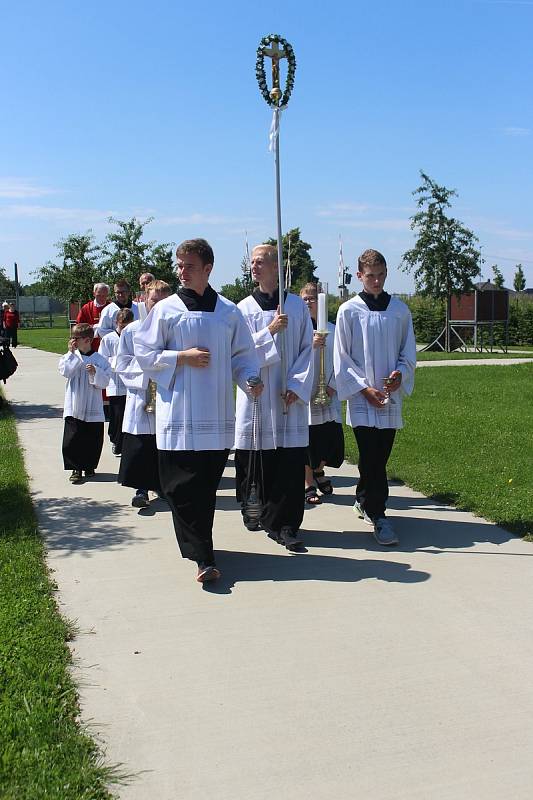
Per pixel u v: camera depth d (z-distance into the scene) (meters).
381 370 5.69
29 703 3.33
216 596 4.62
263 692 3.50
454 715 3.30
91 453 7.68
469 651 3.88
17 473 7.84
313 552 5.42
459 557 5.25
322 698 3.45
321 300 6.31
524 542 5.55
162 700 3.44
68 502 6.87
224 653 3.88
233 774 2.92
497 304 29.55
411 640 4.00
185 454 4.80
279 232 5.43
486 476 7.40
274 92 5.32
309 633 4.09
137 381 6.14
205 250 4.87
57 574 5.01
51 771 2.87
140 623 4.24
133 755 3.03
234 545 5.62
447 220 28.34
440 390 14.89
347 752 3.05
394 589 4.68
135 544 5.64
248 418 5.59
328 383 6.82
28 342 35.03
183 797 2.79
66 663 3.75
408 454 8.49
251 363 5.05
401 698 3.44
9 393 15.28
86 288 28.44
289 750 3.06
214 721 3.27
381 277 5.66
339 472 8.11
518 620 4.23
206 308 4.89
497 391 14.63
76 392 7.56
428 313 34.06
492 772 2.92
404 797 2.79
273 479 5.49
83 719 3.28
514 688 3.53
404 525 6.02
